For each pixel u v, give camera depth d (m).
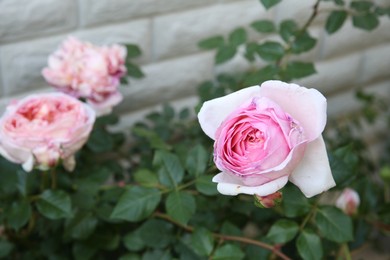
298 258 0.74
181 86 0.91
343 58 0.98
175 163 0.66
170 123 0.87
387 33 0.99
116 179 0.83
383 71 1.04
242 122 0.50
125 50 0.73
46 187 0.71
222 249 0.64
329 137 0.98
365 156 1.00
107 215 0.70
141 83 0.88
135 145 0.86
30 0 0.76
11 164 0.72
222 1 0.86
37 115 0.63
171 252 0.70
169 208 0.64
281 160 0.50
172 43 0.87
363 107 1.05
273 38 0.91
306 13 0.82
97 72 0.70
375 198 0.75
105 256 0.78
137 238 0.69
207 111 0.52
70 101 0.64
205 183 0.64
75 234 0.69
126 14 0.82
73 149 0.64
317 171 0.51
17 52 0.79
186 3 0.84
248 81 0.68
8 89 0.81
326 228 0.63
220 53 0.77
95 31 0.81
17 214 0.67
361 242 0.75
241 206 0.70
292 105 0.51
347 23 0.94
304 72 0.70
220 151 0.51
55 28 0.79
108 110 0.72
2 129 0.62
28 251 0.77
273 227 0.63
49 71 0.70
